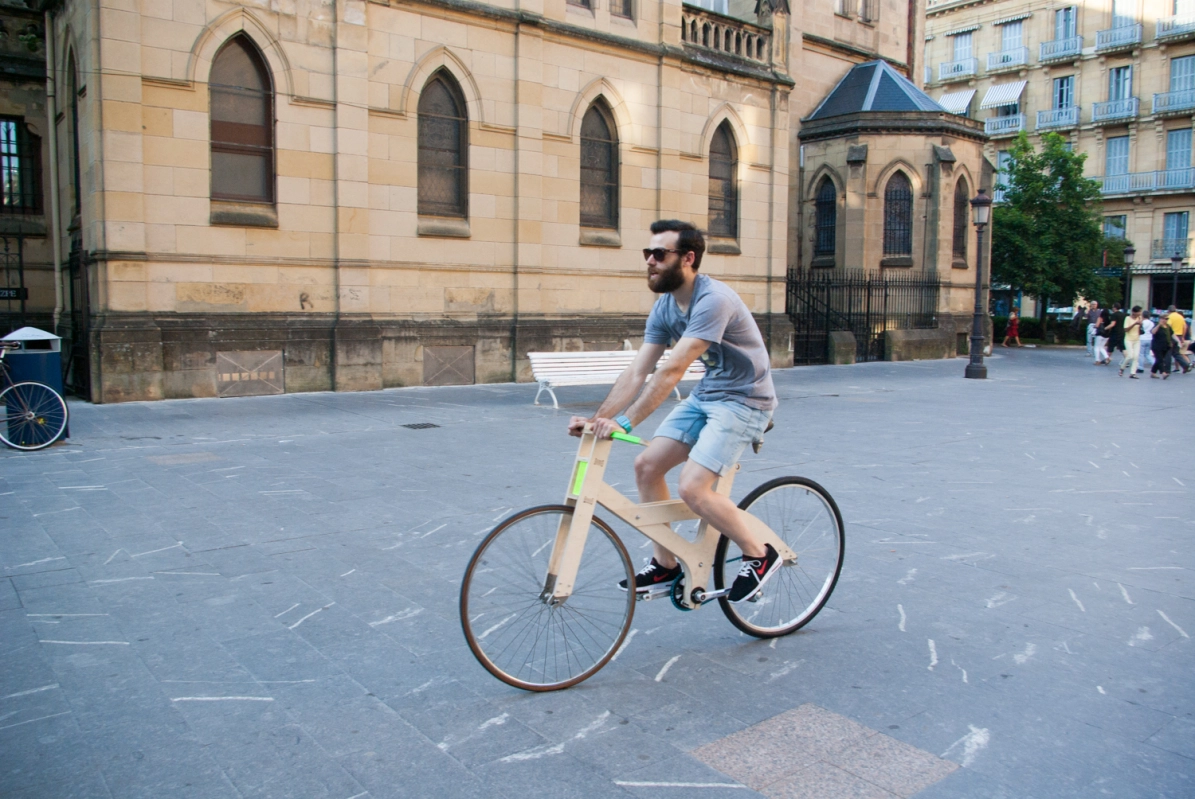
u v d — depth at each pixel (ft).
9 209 57.21
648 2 61.67
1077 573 17.43
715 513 12.62
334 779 9.59
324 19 47.32
